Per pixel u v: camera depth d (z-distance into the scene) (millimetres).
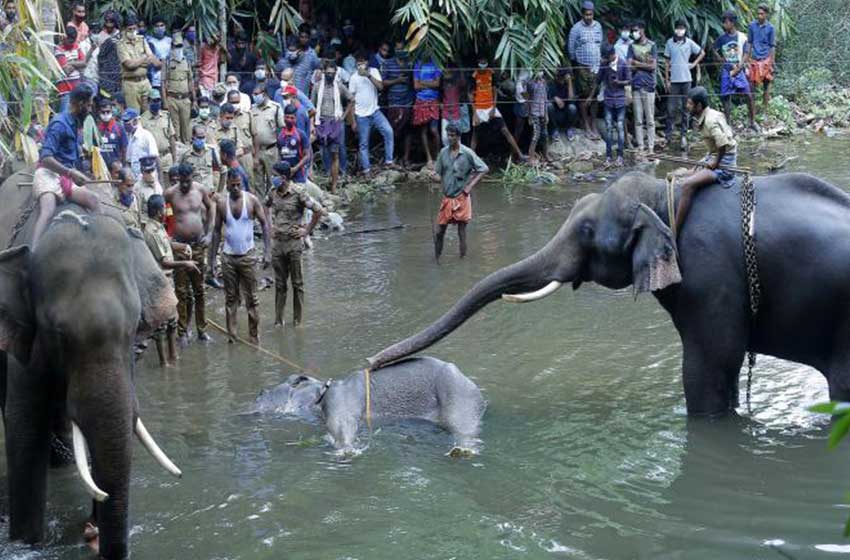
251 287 10180
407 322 10617
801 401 8359
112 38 13594
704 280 7859
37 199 6711
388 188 16656
